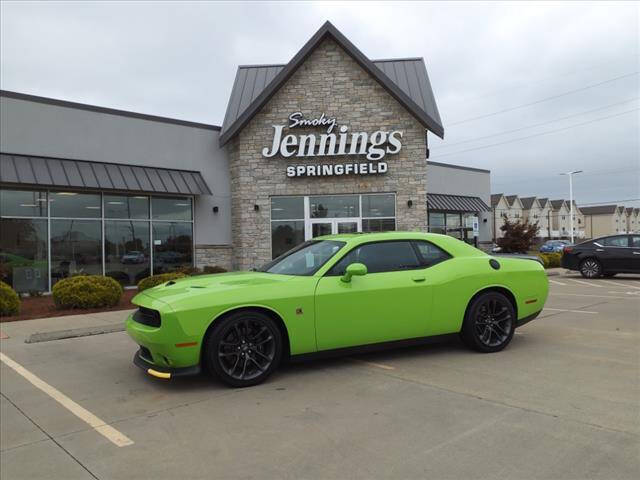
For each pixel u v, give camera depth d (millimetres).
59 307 11211
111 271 15242
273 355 5426
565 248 19453
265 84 18906
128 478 3445
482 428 4090
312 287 5645
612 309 10211
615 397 4758
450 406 4617
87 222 14836
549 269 23453
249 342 5363
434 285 6238
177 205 16703
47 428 4414
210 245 17266
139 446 3965
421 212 16984
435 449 3725
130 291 14992
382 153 16844
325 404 4762
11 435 4289
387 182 17062
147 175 15711
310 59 17125
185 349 5078
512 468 3404
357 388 5219
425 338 6301
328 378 5590
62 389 5543
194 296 5223
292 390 5203
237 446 3891
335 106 17078
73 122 14609
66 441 4117
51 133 14219
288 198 17125
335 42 17062
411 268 6289
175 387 5449
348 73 17094
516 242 28016
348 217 17156
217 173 17484
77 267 14609
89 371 6270
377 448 3771
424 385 5266
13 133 13617
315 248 6508
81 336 8492
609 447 3688
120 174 15102
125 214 15578
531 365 5945
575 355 6379
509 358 6297
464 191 28125
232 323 5250
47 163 13953
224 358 5281
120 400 5098
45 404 5059
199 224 17078
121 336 8461
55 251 14242
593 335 7586
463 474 3340
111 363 6641
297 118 16969
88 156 14828
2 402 5156
